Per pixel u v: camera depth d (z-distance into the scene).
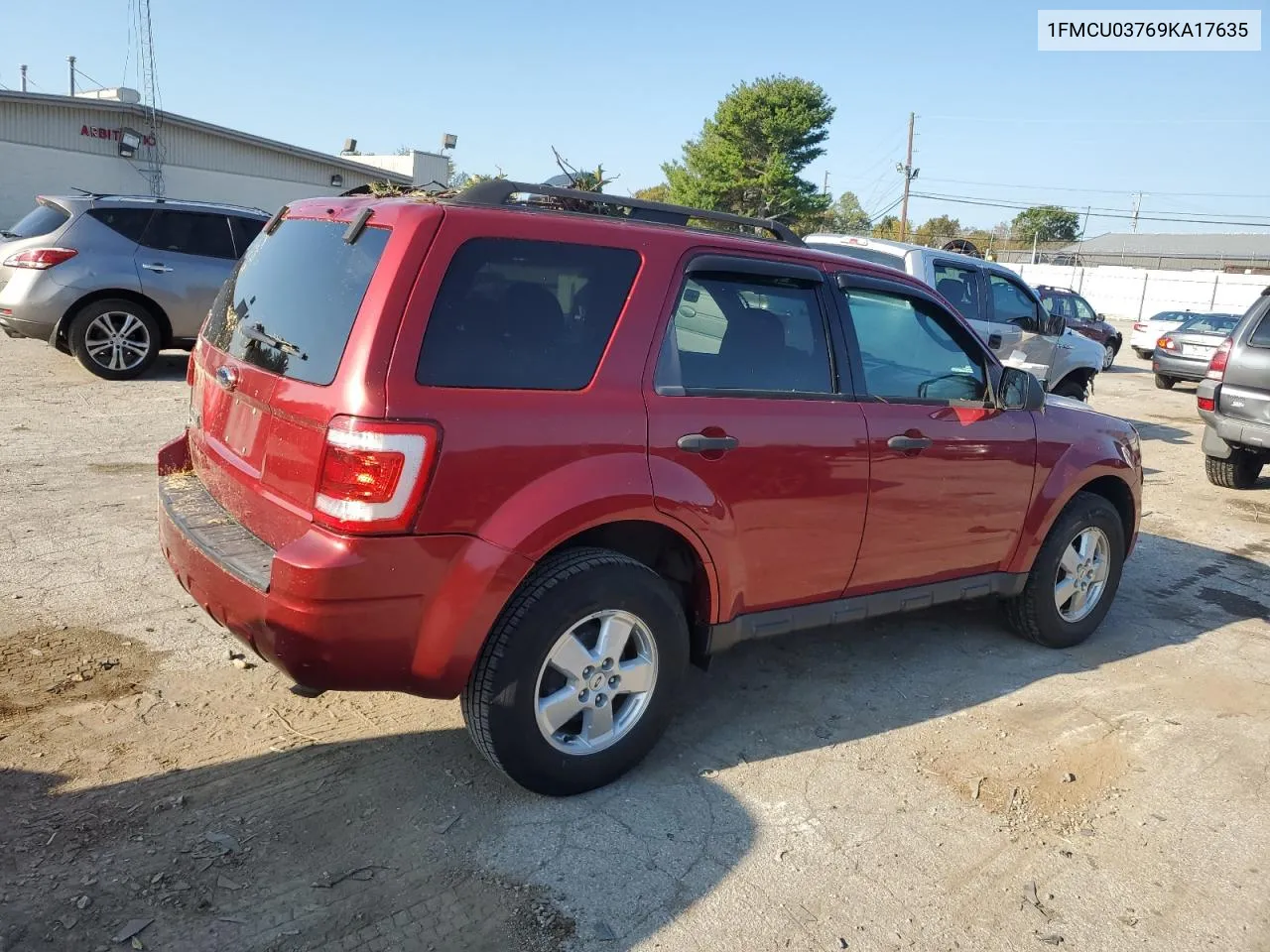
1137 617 5.54
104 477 6.45
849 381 3.84
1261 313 8.57
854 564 3.90
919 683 4.41
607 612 3.14
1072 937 2.77
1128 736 4.02
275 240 3.52
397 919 2.61
